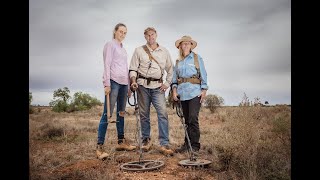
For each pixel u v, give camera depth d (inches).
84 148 295.7
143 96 274.2
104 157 237.5
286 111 445.1
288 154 213.9
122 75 260.5
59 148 305.9
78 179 190.1
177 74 266.8
